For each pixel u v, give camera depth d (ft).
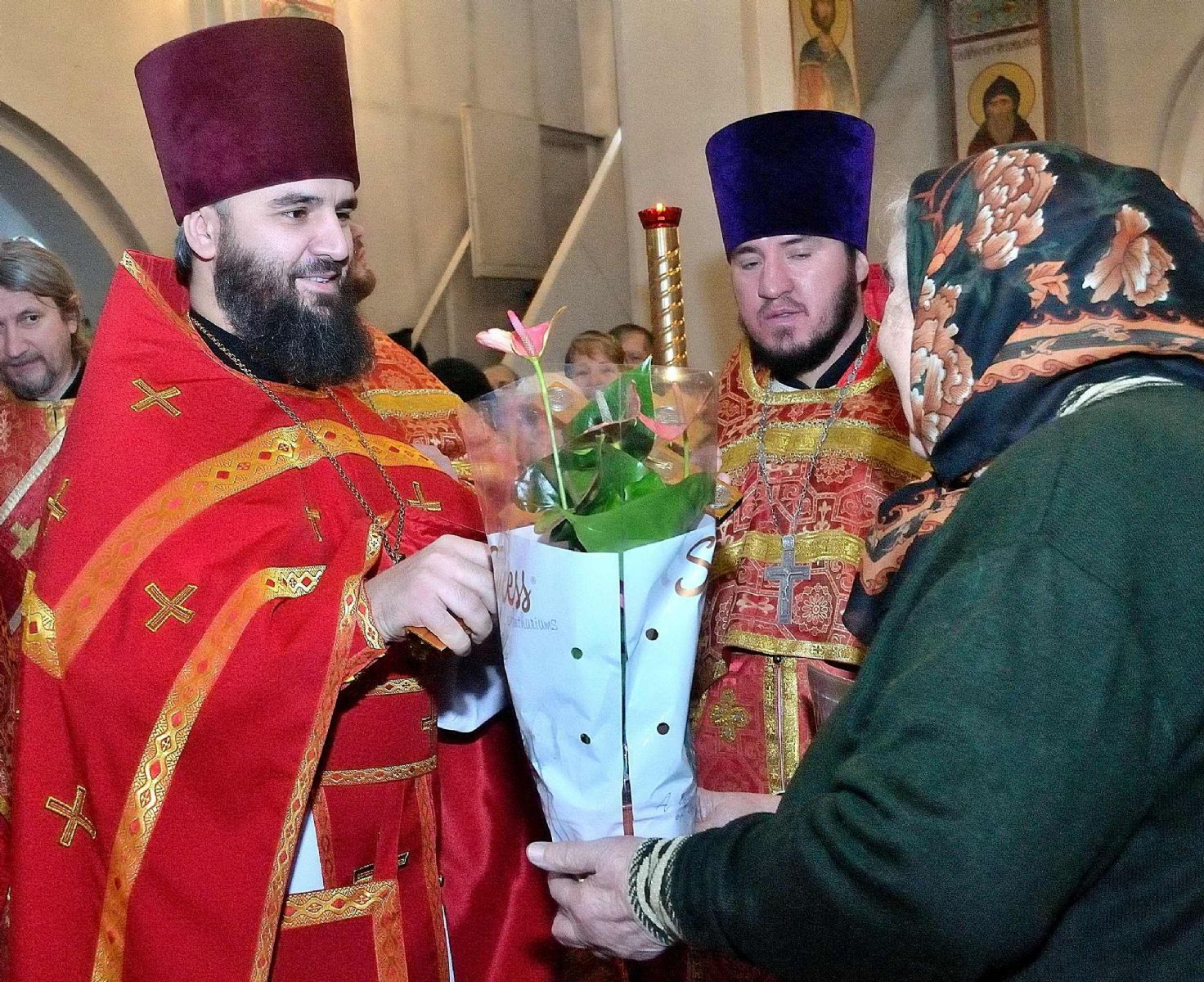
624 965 6.84
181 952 5.26
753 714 7.52
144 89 6.33
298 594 5.62
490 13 26.37
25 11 17.24
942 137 27.58
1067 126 26.63
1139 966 3.05
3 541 10.11
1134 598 2.95
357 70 23.34
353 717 5.79
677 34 19.24
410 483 6.47
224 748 5.32
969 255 3.64
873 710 3.34
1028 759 2.85
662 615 4.25
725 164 8.19
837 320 8.06
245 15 19.79
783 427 8.10
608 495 4.21
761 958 3.37
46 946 5.41
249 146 6.02
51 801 5.48
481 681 6.36
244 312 6.13
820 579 7.54
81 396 6.08
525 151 26.53
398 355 7.82
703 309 19.01
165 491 5.72
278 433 6.12
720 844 3.67
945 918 2.87
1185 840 3.05
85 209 18.22
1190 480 3.05
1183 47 25.76
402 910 5.93
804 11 19.75
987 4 26.43
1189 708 2.95
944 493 4.11
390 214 24.04
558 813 4.50
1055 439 3.20
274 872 5.28
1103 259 3.44
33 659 5.54
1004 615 2.98
